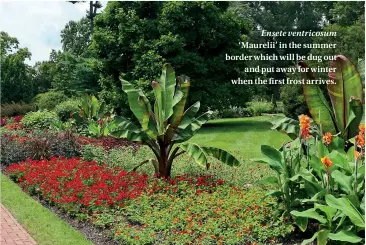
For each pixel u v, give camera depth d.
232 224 6.14
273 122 8.21
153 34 21.66
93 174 8.73
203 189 8.02
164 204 7.20
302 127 6.15
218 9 22.45
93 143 13.02
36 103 27.86
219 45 22.50
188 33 21.58
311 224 6.18
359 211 5.48
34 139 11.73
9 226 6.79
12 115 26.59
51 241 6.04
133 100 9.14
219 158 8.45
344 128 7.86
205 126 21.78
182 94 8.74
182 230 6.14
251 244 5.66
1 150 12.05
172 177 9.14
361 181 5.80
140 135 8.96
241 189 7.93
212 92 21.56
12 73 36.91
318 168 6.16
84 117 16.94
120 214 6.91
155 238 5.82
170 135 8.88
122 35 21.50
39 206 7.82
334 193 5.89
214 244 5.63
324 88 16.86
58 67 33.97
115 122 9.02
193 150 8.40
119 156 11.22
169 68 9.02
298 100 17.95
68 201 7.32
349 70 7.69
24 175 9.56
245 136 17.73
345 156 6.25
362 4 24.59
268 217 6.33
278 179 6.28
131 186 8.00
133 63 22.25
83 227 6.71
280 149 7.12
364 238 5.12
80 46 36.47
